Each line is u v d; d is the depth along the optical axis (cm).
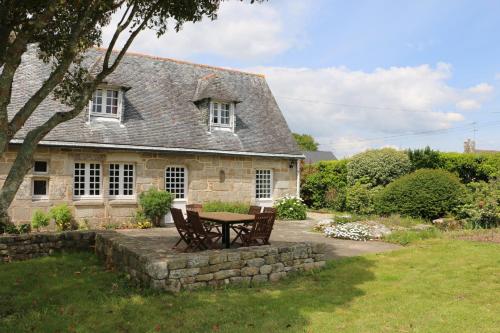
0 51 537
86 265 802
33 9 553
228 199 1636
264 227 852
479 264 784
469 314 523
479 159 1673
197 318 506
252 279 680
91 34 706
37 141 510
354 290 638
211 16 683
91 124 1374
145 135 1449
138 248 718
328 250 978
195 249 874
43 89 505
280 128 1894
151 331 468
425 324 489
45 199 1265
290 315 520
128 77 1603
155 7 620
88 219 1334
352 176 2039
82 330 473
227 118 1712
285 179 1822
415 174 1504
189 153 1512
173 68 1794
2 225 1135
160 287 602
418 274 732
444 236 1115
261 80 2078
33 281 691
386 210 1528
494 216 1273
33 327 484
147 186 1452
